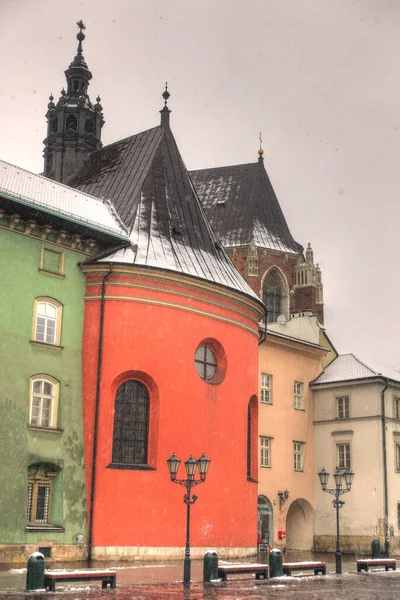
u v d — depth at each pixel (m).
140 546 33.75
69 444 33.44
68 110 57.94
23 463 31.59
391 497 49.97
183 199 41.06
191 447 36.22
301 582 26.41
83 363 35.03
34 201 33.00
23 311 33.06
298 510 52.56
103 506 33.44
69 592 21.45
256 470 41.75
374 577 29.06
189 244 39.22
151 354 35.62
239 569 26.39
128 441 35.03
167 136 43.19
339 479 32.34
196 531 35.62
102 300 35.41
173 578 26.56
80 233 35.06
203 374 38.16
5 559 30.09
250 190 68.44
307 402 53.28
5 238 32.88
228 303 39.38
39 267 34.00
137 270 35.62
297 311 62.41
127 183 40.81
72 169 56.78
